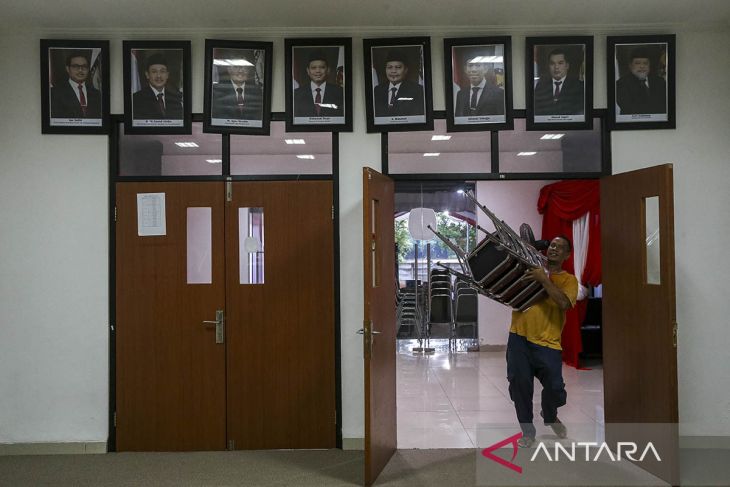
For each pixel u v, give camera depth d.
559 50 4.43
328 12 4.21
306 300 4.45
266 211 4.48
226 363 4.43
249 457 4.26
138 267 4.45
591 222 7.80
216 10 4.16
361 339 4.45
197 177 4.47
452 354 8.58
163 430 4.43
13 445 4.38
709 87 4.46
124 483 3.79
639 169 4.20
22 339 4.42
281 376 4.44
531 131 4.50
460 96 4.47
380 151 4.51
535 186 8.88
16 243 4.43
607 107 4.47
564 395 4.07
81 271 4.45
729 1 4.07
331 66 4.48
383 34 4.51
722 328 4.41
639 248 3.94
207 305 4.45
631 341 4.03
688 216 4.44
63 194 4.45
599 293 8.16
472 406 5.61
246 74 4.47
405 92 4.46
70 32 4.44
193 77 4.50
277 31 4.49
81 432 4.41
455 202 8.91
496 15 4.28
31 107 4.45
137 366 4.43
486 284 4.11
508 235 4.14
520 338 4.20
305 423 4.43
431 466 4.05
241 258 4.46
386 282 4.22
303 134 4.53
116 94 4.48
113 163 4.48
